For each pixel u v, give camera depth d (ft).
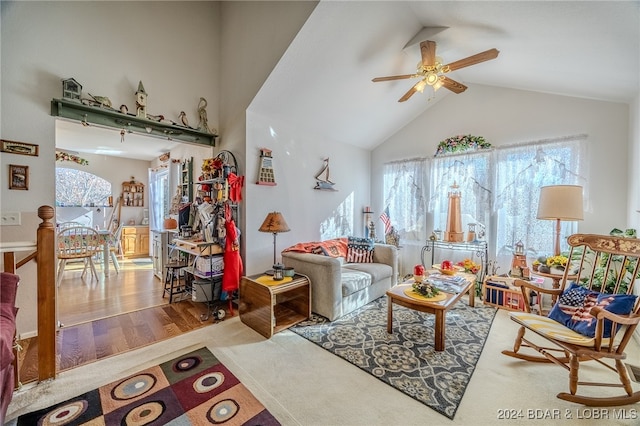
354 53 9.97
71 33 8.79
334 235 14.71
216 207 10.64
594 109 10.45
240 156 10.96
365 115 13.71
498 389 5.83
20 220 7.85
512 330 8.54
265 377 6.23
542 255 11.19
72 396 5.53
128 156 20.13
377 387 5.90
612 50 7.06
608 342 5.62
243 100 10.79
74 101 8.48
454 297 7.97
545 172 11.27
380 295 11.64
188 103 11.48
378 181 17.03
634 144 9.20
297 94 10.85
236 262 9.86
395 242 14.47
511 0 6.64
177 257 12.58
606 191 10.23
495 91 12.71
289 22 8.71
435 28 9.53
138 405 5.31
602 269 8.60
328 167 14.24
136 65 10.17
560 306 6.86
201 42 11.82
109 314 9.64
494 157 12.66
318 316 9.59
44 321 5.96
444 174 14.14
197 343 7.74
